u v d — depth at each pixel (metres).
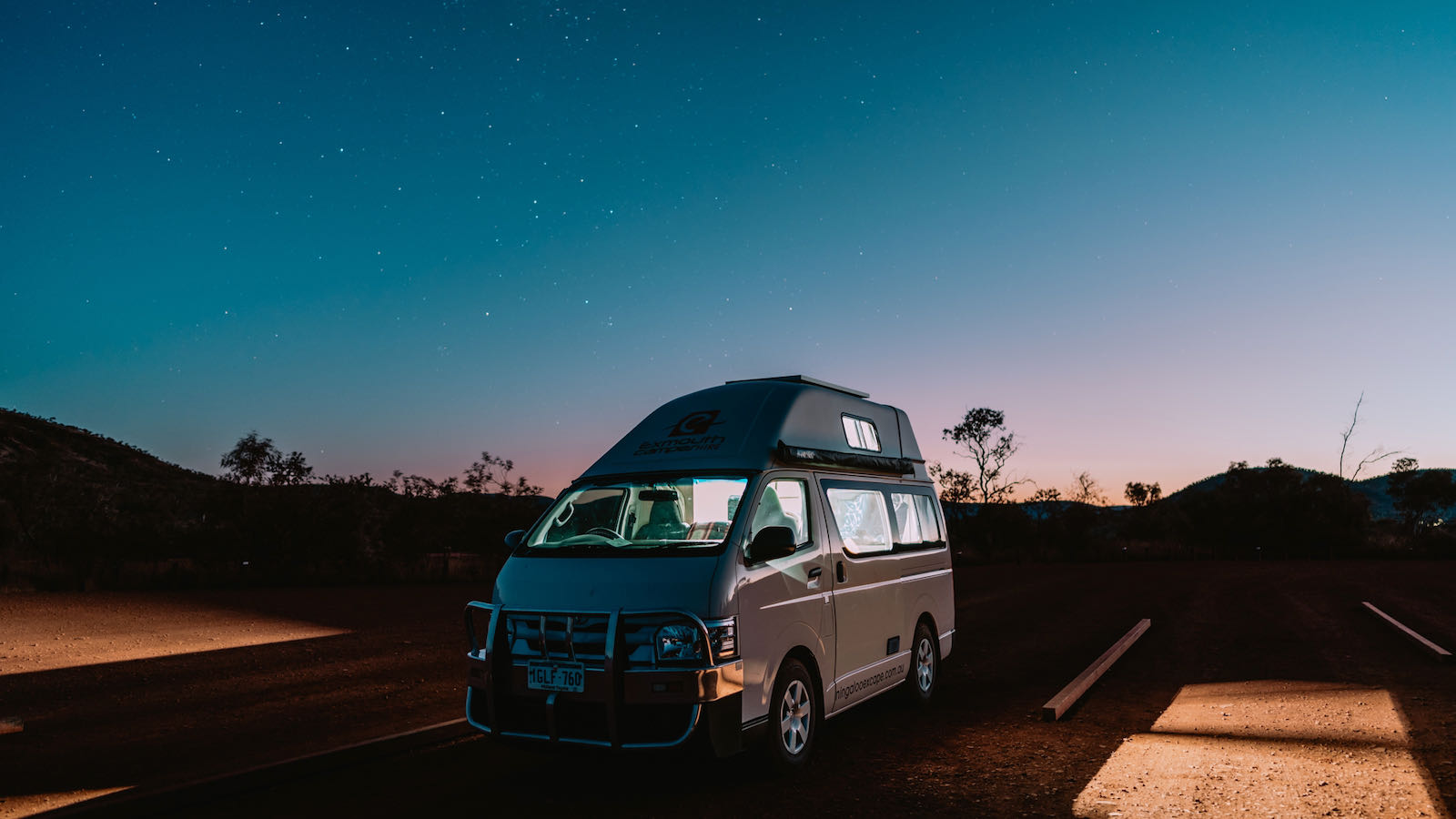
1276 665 10.36
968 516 50.28
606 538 6.24
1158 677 9.86
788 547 5.65
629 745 5.06
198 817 5.22
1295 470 49.09
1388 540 47.09
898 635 7.73
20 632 15.07
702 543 5.64
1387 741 6.20
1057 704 7.65
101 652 12.71
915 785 5.59
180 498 34.56
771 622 5.68
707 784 5.69
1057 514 50.06
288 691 9.54
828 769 6.02
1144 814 4.85
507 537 6.62
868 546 7.40
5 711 8.57
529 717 5.45
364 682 10.02
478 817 5.12
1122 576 30.08
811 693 6.15
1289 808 4.81
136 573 27.47
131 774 6.29
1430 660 10.35
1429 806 4.70
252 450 30.70
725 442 6.41
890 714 7.91
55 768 6.45
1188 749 6.30
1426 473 68.62
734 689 5.22
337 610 19.42
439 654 12.30
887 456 8.36
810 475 6.70
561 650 5.39
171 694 9.36
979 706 8.32
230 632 15.20
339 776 6.05
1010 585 26.31
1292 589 22.52
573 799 5.43
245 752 6.90
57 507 30.30
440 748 6.85
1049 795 5.30
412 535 31.34
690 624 5.15
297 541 29.03
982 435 50.28
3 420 80.75
